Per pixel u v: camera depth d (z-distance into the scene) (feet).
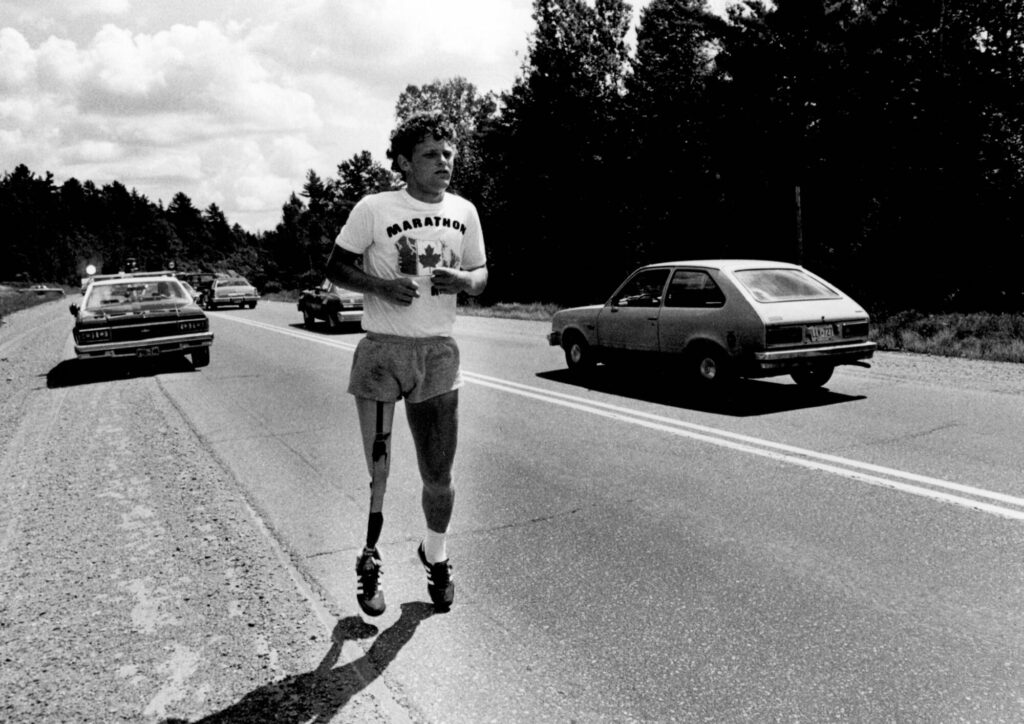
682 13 131.54
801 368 26.55
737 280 27.02
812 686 9.17
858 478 17.52
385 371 10.53
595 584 12.36
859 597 11.53
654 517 15.52
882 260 93.25
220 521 15.69
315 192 312.50
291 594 12.03
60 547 14.51
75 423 27.45
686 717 8.61
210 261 611.47
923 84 94.89
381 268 10.44
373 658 10.03
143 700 9.03
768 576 12.44
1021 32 93.20
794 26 102.32
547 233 154.92
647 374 34.73
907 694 8.93
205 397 32.35
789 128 104.17
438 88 206.08
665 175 130.62
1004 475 17.25
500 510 16.30
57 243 511.40
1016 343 36.47
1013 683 9.08
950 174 93.20
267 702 8.93
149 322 40.65
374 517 10.94
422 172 10.22
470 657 10.05
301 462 20.77
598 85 151.12
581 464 19.80
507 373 36.22
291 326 73.56
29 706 8.96
